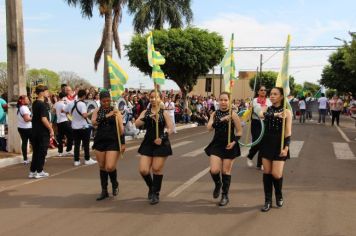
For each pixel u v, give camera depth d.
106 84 24.75
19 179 9.73
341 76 57.56
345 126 25.72
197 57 32.59
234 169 10.56
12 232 5.90
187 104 29.86
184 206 7.16
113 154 7.55
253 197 7.74
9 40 13.02
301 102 29.33
